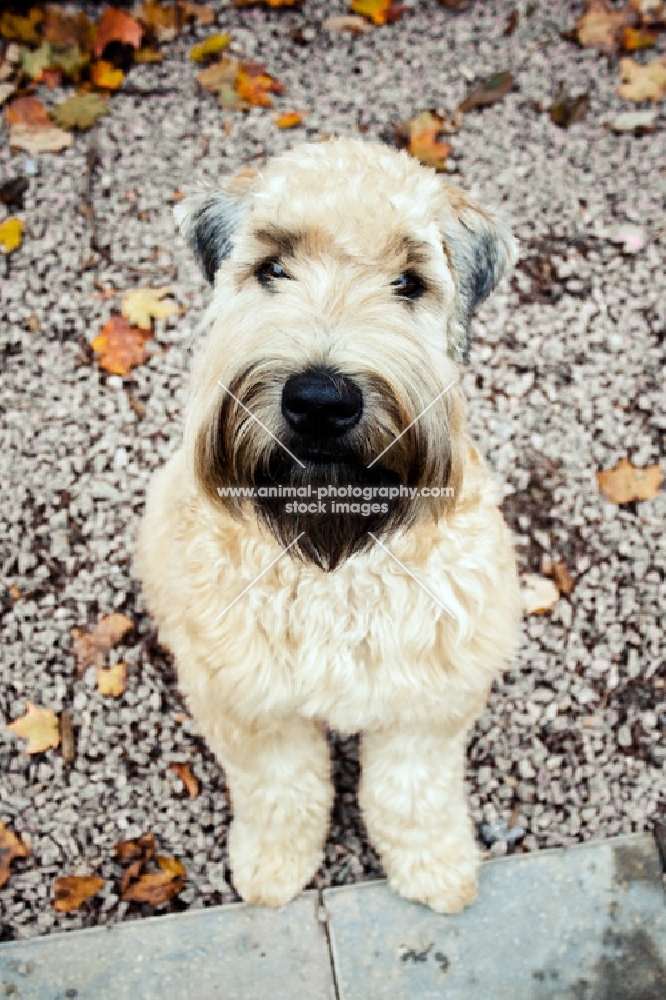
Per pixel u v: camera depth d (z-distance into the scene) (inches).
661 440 49.9
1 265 53.2
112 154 56.1
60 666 45.1
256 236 34.2
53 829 42.4
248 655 36.2
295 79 58.6
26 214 54.4
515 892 40.1
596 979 38.6
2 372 50.9
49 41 58.7
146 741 44.0
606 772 43.6
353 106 57.8
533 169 55.8
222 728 38.0
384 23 60.9
